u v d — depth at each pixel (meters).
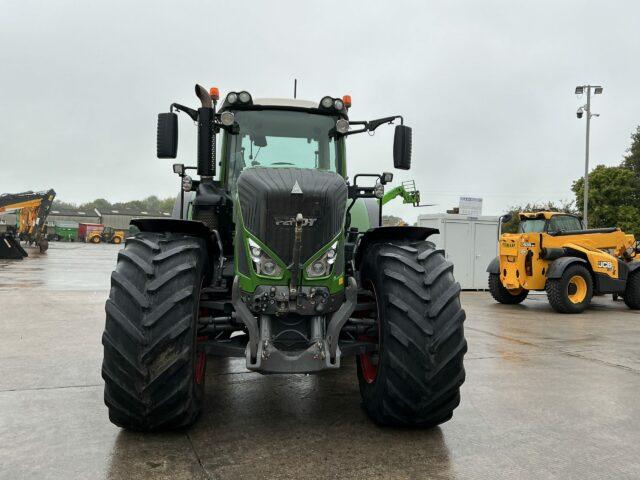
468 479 2.59
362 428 3.23
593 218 32.41
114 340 2.75
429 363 2.94
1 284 12.11
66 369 4.52
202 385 3.24
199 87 3.30
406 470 2.66
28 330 6.43
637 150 38.09
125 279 2.85
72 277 14.27
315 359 2.88
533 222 10.86
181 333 2.76
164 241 3.04
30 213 28.94
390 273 3.10
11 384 4.05
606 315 9.33
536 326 7.81
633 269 10.23
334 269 3.05
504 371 4.86
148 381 2.74
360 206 4.70
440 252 3.33
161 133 3.62
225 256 3.81
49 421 3.24
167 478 2.49
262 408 3.58
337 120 4.07
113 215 71.19
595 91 24.27
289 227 2.97
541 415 3.60
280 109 4.04
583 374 4.79
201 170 3.47
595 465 2.79
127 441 2.93
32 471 2.54
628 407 3.82
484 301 11.67
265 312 2.95
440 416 3.09
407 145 4.00
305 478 2.52
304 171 3.22
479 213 15.37
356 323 3.40
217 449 2.84
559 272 9.35
